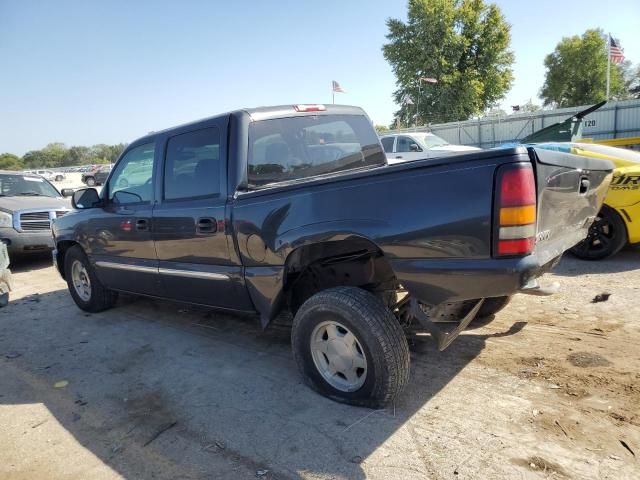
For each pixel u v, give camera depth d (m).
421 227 2.63
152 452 2.84
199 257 3.86
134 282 4.75
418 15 37.16
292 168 3.87
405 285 2.77
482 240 2.47
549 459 2.49
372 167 4.54
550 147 6.68
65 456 2.87
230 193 3.55
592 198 3.38
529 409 2.96
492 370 3.50
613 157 6.18
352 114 4.49
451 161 2.52
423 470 2.48
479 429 2.79
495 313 4.34
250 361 4.00
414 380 3.44
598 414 2.85
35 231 8.74
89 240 5.09
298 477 2.52
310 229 3.04
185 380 3.74
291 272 3.37
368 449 2.69
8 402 3.59
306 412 3.12
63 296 6.58
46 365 4.23
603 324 4.17
